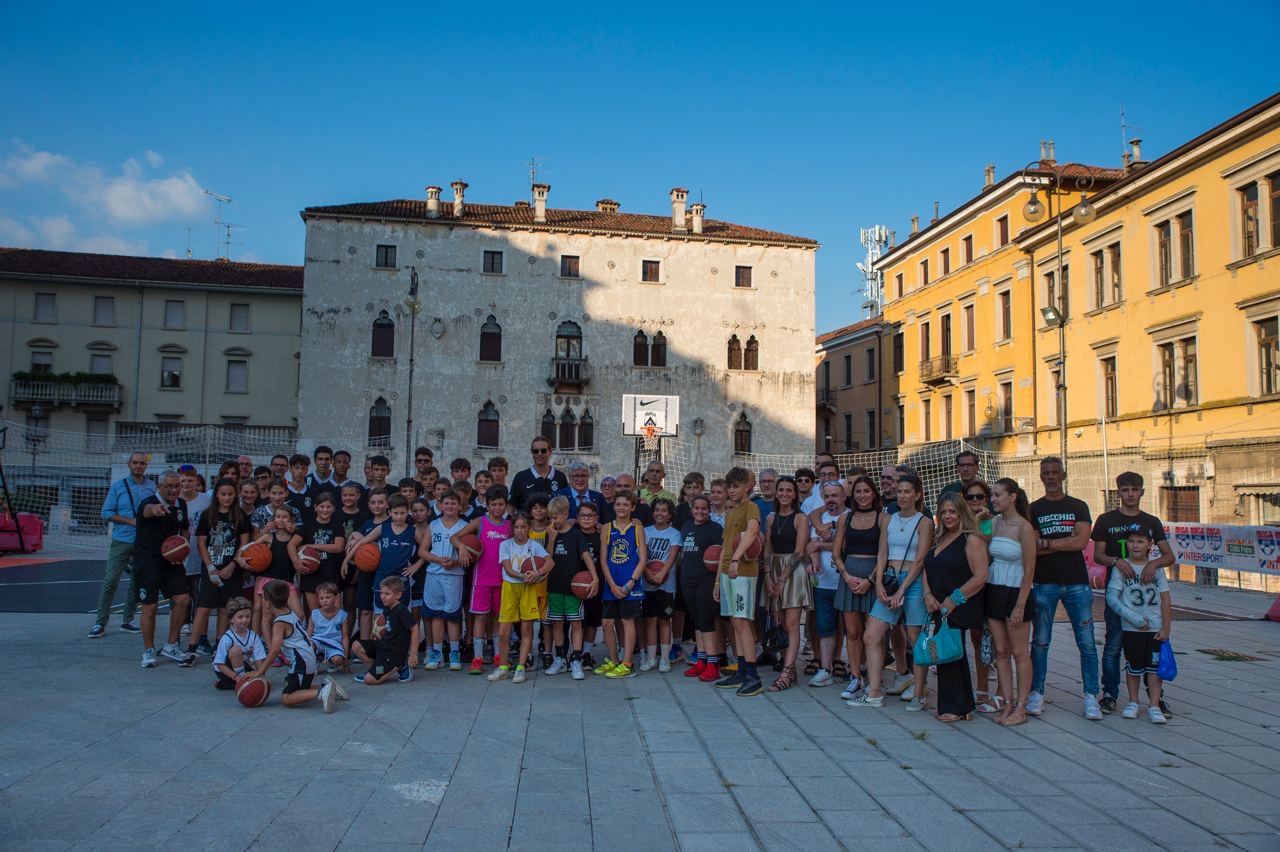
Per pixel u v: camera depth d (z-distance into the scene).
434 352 41.47
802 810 5.49
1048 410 35.09
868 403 52.03
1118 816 5.44
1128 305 30.38
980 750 6.91
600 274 43.34
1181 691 9.19
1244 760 6.67
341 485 11.36
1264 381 25.06
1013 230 37.84
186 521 10.23
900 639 9.30
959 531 7.91
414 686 9.08
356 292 41.19
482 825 5.16
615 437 42.62
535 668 9.99
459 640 10.43
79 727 7.16
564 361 42.03
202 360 47.94
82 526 33.12
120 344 47.41
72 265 47.94
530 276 42.69
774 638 10.22
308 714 7.78
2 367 46.19
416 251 41.88
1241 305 25.48
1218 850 4.93
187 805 5.41
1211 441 26.23
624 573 9.72
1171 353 28.72
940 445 42.06
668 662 10.09
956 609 7.73
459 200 43.19
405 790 5.77
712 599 9.61
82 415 46.75
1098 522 8.42
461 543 9.82
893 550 8.33
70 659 9.99
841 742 7.09
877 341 51.25
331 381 40.56
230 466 11.37
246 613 8.59
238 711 7.84
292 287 48.66
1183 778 6.23
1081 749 6.96
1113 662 8.27
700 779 6.09
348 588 10.44
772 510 10.48
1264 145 24.81
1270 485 24.27
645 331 43.41
